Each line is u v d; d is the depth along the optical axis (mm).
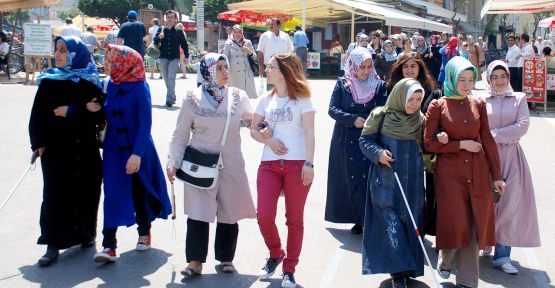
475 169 5086
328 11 28516
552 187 8555
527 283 5457
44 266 5594
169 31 13422
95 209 5934
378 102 6387
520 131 5672
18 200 7461
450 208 5035
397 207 5012
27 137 10602
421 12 36875
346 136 6484
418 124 5125
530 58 15938
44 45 18234
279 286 5262
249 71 12570
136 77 5684
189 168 5238
